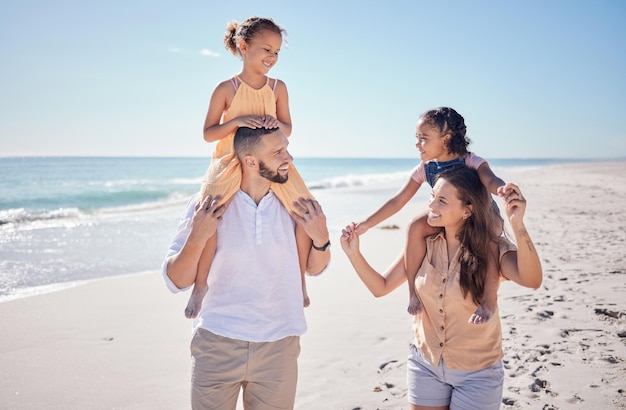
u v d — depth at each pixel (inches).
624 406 151.3
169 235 514.9
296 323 104.8
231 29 139.6
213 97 135.6
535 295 265.3
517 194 94.2
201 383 101.1
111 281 320.8
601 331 211.5
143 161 4515.3
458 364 102.9
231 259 103.5
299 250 112.3
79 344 213.9
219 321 101.3
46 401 163.9
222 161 108.0
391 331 227.1
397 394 167.3
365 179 1836.9
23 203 925.2
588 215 617.6
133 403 163.2
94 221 628.4
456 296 102.6
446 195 104.0
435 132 129.6
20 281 326.6
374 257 392.2
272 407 102.6
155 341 218.2
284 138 106.1
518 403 155.6
